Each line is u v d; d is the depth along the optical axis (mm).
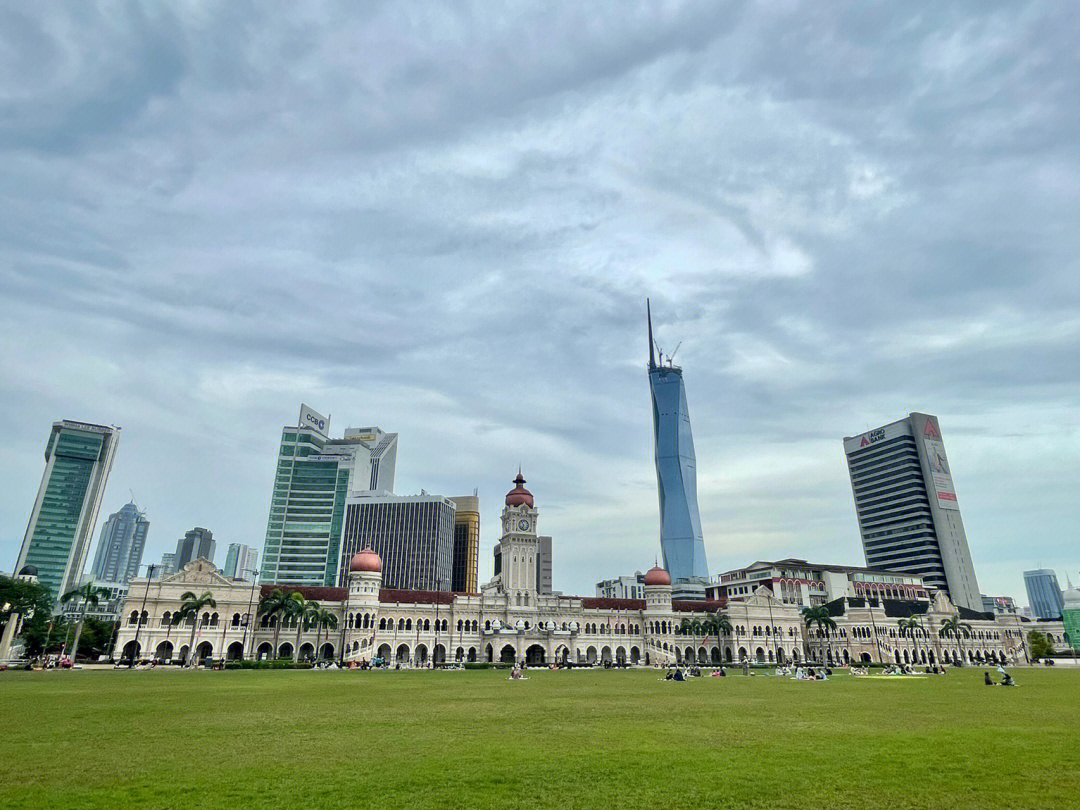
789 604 176250
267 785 20969
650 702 48969
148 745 27938
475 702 48281
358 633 141625
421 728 33625
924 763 24453
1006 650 191875
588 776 22312
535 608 157875
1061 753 26422
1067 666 149250
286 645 139375
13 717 36500
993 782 21438
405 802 19109
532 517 168500
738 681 82062
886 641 173250
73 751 26453
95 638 141750
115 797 19484
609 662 146625
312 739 29797
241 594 137625
